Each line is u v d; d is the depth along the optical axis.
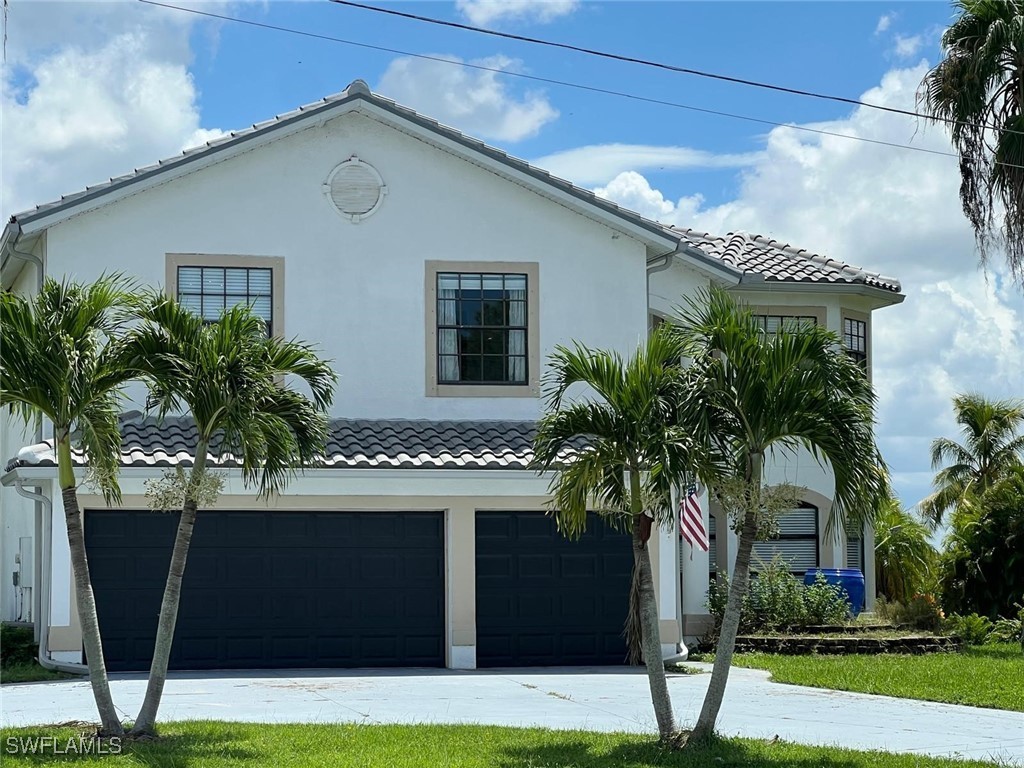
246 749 11.65
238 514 19.39
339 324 20.64
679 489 12.30
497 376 21.22
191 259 20.14
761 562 24.41
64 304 12.27
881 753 12.18
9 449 23.72
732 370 12.25
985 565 27.31
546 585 20.23
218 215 20.31
